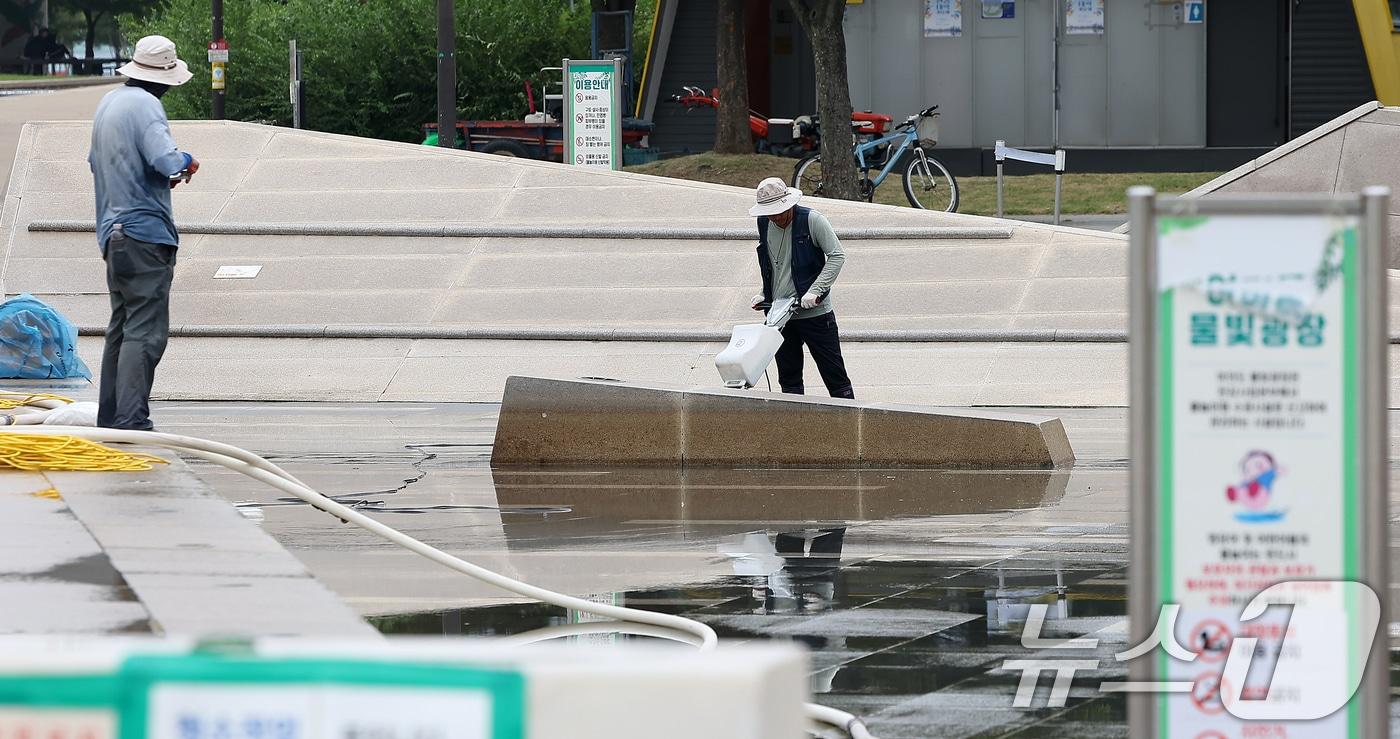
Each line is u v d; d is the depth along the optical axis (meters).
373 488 24.42
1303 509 6.46
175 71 22.89
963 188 68.69
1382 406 6.38
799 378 29.86
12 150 75.75
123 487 16.67
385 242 44.88
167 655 4.45
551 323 41.72
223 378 39.81
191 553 13.12
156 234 21.92
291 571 12.46
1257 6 72.44
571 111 53.97
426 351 40.69
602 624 14.60
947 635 14.37
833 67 60.81
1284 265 6.41
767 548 19.06
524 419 27.48
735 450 27.19
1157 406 6.49
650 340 40.59
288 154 48.00
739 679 4.43
